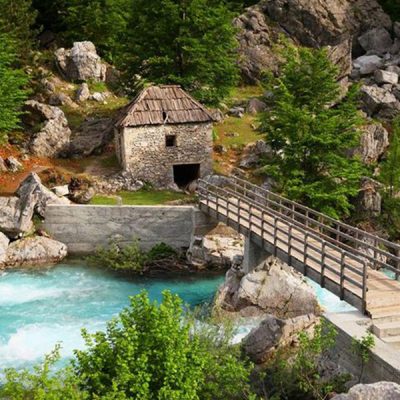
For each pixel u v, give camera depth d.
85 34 60.00
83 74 53.78
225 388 16.77
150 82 46.53
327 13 60.81
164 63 45.34
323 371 17.69
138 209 35.66
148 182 41.56
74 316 27.86
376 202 38.91
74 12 59.34
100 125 47.16
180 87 43.00
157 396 14.77
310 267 22.78
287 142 37.22
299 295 27.39
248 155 45.06
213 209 32.38
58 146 44.03
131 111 41.00
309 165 36.56
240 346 20.62
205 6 44.75
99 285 31.75
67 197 38.41
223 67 46.06
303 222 36.28
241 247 34.25
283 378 17.36
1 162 40.66
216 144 46.25
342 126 36.59
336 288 20.97
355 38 61.97
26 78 43.94
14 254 34.19
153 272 33.56
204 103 46.69
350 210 38.97
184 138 41.91
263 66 57.94
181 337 15.54
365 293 18.98
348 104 37.25
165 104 41.91
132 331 15.02
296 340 21.20
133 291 30.98
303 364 17.33
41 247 34.78
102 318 27.67
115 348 15.40
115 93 54.31
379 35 61.53
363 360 16.58
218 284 31.92
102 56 60.38
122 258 34.78
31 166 41.81
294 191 35.00
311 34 60.50
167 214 35.50
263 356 20.50
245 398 17.03
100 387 14.42
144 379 14.56
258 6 61.62
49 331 26.17
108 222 36.00
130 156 40.97
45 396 13.19
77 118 48.75
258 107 52.41
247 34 59.06
